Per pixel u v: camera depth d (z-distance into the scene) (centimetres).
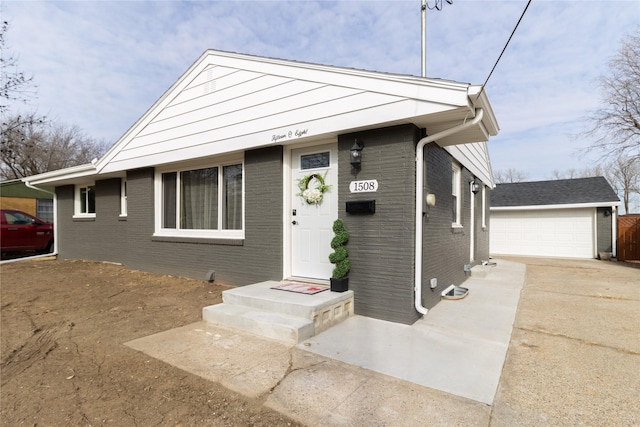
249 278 624
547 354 364
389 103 443
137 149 798
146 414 247
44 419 239
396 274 456
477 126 456
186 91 695
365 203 467
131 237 852
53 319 475
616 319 493
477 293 650
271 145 580
